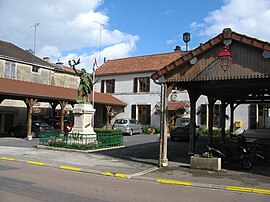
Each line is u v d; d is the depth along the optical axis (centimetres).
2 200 629
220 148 1245
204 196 748
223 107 2016
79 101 1738
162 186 866
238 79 1061
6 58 2930
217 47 1065
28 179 873
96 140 1708
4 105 2853
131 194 739
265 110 2611
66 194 705
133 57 3856
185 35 2570
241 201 707
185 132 2236
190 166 1141
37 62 3256
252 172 1079
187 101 3016
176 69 1140
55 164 1195
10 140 2169
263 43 971
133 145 1945
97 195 712
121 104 3400
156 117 3253
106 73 3647
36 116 3100
